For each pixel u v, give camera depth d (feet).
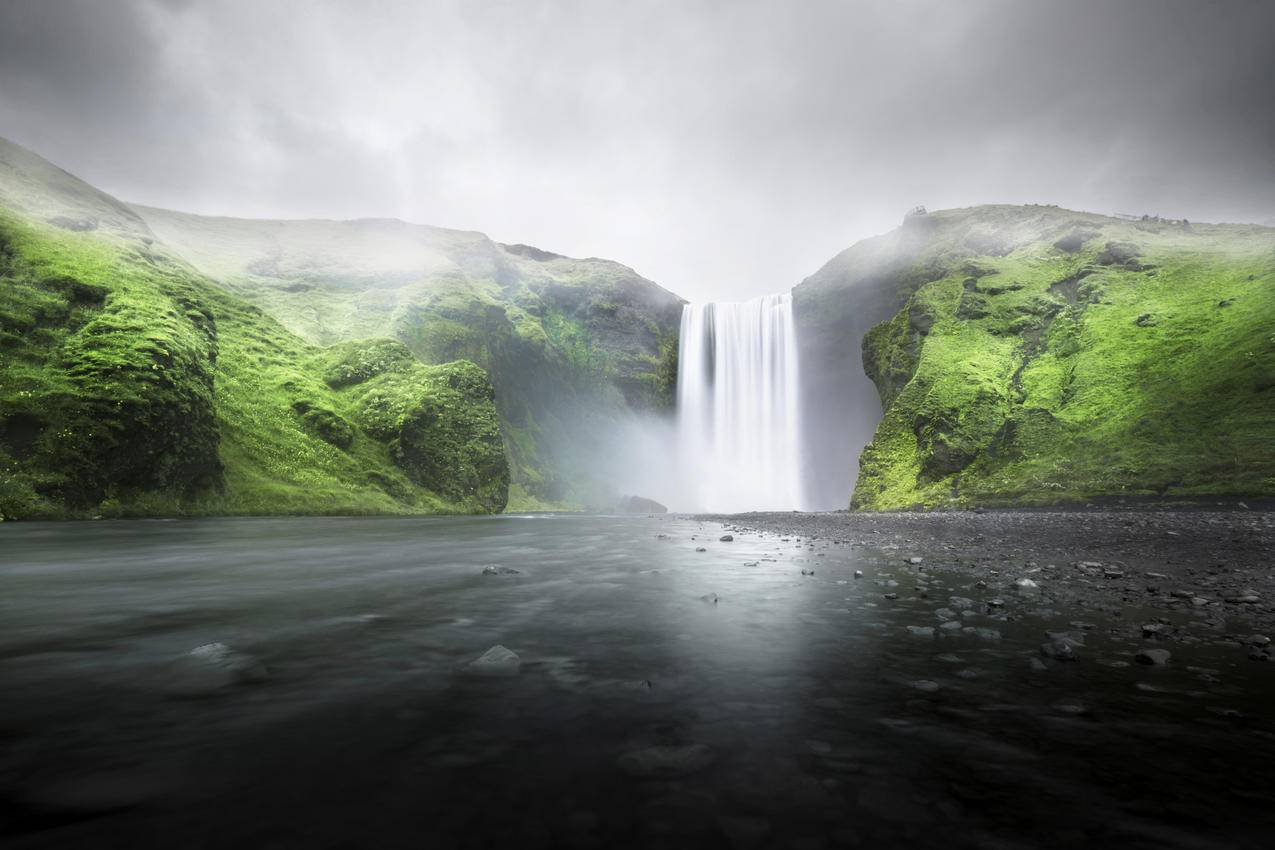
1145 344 155.63
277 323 222.28
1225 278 167.73
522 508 263.49
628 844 5.66
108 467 113.39
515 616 18.97
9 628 17.16
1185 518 78.84
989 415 160.66
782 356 334.65
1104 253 203.82
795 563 35.81
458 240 411.75
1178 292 172.45
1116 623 18.38
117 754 7.96
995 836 5.91
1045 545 48.60
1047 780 7.38
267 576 30.14
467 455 211.00
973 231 268.82
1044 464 138.41
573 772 7.50
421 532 74.54
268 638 15.75
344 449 185.37
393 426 198.70
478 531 77.41
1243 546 45.39
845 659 13.70
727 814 6.38
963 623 18.16
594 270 443.32
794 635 16.21
